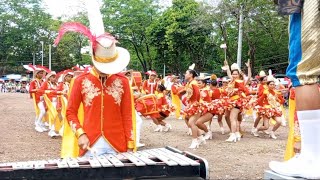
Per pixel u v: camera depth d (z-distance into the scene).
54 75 12.91
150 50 51.38
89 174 3.04
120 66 4.72
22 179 2.91
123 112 4.93
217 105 10.95
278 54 36.16
